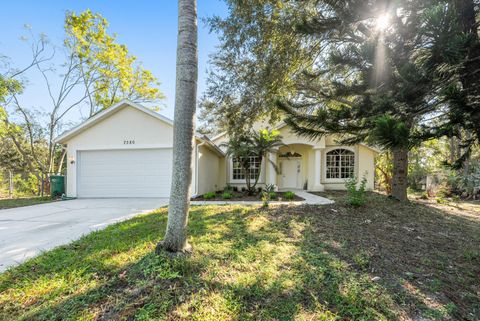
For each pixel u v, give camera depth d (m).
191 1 3.64
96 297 2.73
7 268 3.47
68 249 4.14
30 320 2.42
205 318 2.50
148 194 11.30
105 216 6.99
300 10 6.34
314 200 10.20
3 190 16.88
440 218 7.43
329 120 3.49
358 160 15.05
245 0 6.89
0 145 20.23
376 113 2.99
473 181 12.80
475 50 2.27
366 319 2.63
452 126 2.35
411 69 2.54
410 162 18.80
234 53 8.54
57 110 17.70
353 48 3.08
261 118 10.66
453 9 2.20
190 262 3.34
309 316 2.62
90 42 17.11
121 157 11.48
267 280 3.19
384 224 6.27
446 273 3.88
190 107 3.60
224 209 7.44
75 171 11.54
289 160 16.09
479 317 2.89
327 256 4.04
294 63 7.92
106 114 11.40
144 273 3.11
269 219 6.14
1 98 12.40
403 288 3.28
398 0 2.99
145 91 20.23
